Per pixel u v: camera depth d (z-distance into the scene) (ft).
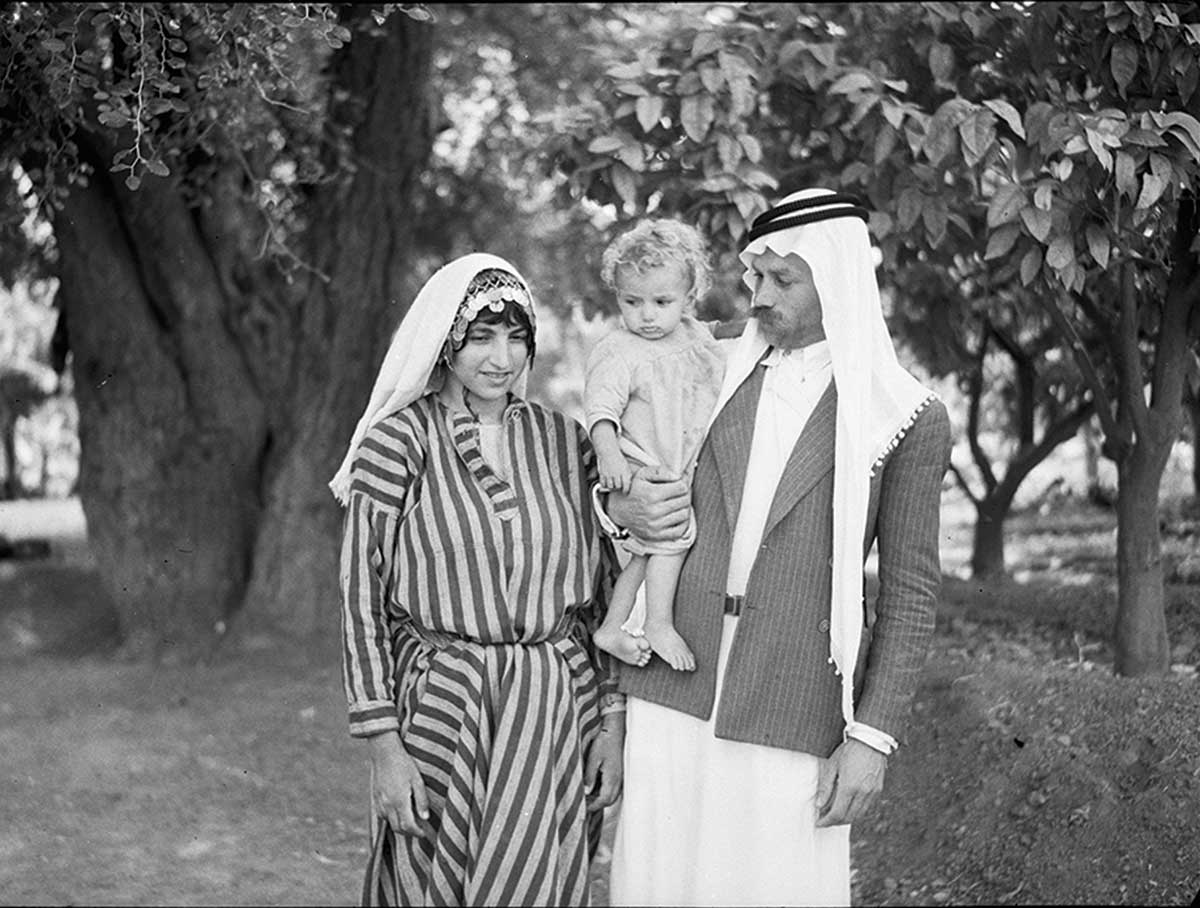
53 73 10.63
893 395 7.52
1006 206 10.06
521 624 7.76
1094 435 14.80
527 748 7.72
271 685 18.53
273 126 17.79
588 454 8.27
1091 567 13.07
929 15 12.23
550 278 24.97
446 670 7.76
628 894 8.15
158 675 19.04
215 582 20.68
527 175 23.50
